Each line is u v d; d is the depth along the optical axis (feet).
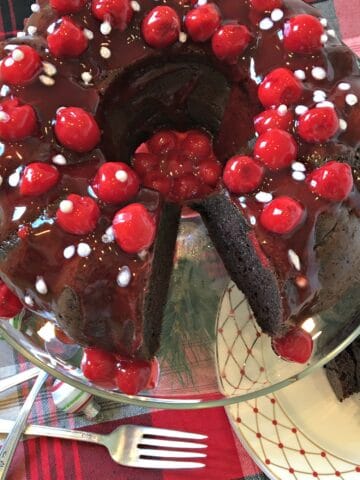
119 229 0.73
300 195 0.77
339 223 0.79
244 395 0.85
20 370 1.03
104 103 0.83
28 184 0.75
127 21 0.83
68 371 0.84
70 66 0.81
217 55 0.84
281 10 0.84
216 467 0.96
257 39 0.84
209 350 0.92
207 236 1.01
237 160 0.77
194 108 0.95
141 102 0.91
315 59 0.82
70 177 0.77
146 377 0.83
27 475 0.97
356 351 0.98
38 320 0.87
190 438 0.98
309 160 0.79
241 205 0.78
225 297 0.97
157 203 0.78
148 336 0.87
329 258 0.81
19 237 0.76
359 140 0.81
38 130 0.78
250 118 0.86
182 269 0.99
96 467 0.97
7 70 0.78
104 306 0.77
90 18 0.83
